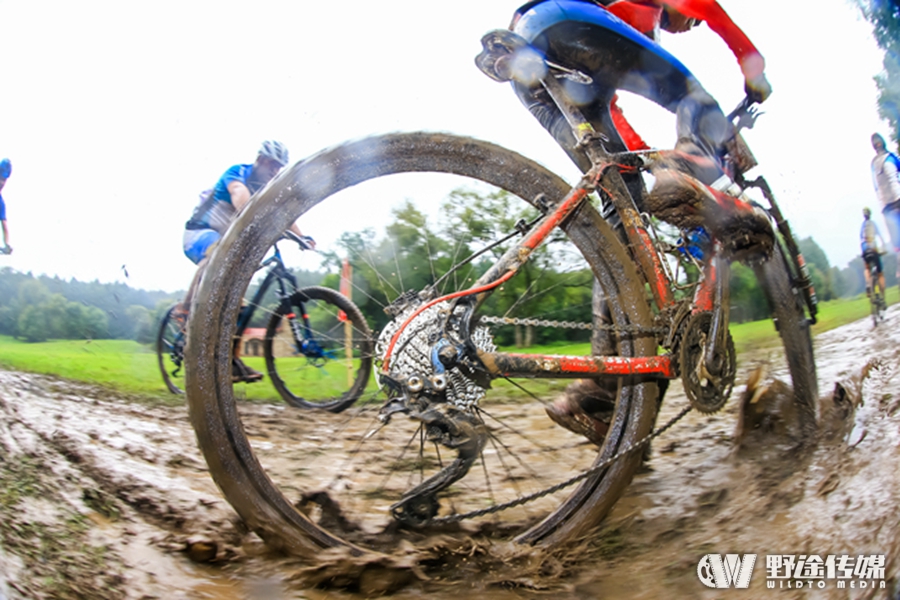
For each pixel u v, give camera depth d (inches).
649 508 91.1
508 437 123.6
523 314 97.1
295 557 69.6
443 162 71.9
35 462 95.7
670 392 151.2
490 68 78.7
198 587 68.2
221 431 64.7
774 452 103.8
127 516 84.0
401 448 118.6
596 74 80.4
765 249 80.1
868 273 196.5
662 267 80.7
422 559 73.9
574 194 74.8
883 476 87.4
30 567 65.9
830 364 151.1
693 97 82.3
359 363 137.9
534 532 79.7
